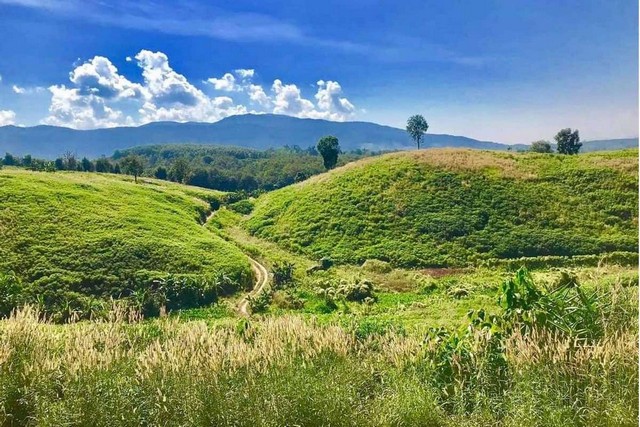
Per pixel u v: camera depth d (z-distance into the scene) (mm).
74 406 6203
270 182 136375
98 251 44531
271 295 38625
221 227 67562
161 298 36031
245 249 55344
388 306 31812
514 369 6633
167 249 47281
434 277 42250
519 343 6805
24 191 54375
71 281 38875
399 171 66500
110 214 55156
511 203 56656
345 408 6199
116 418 6117
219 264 46062
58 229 47781
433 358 7406
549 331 7262
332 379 6695
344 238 54594
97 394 6406
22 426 6383
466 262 46875
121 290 38875
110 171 126500
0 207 49062
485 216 54938
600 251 46875
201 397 6391
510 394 6266
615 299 8469
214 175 133875
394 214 57375
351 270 46500
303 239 56500
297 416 6105
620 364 6262
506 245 48906
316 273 46000
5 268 39438
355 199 62125
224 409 6164
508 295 8047
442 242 50875
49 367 6957
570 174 61500
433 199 59281
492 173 63500
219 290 40344
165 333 9156
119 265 42688
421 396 6387
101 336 8328
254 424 5988
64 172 91812
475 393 6539
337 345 7691
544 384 6191
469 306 23141
